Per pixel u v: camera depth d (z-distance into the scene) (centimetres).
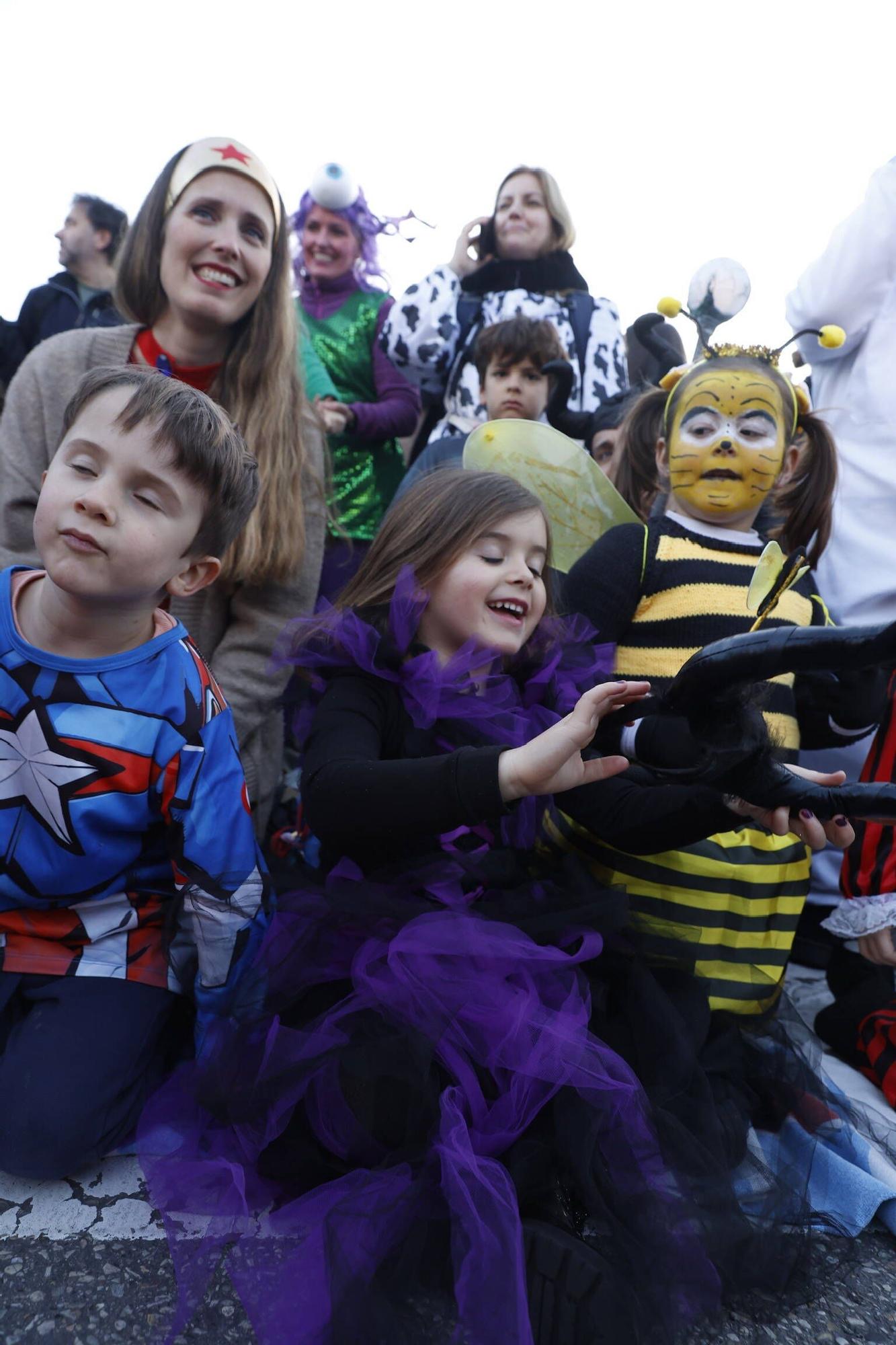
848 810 111
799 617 167
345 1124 108
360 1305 91
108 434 114
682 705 111
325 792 120
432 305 289
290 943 121
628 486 206
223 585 181
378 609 140
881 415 215
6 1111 112
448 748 132
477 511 136
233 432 125
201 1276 96
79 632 122
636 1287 96
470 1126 106
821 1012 167
